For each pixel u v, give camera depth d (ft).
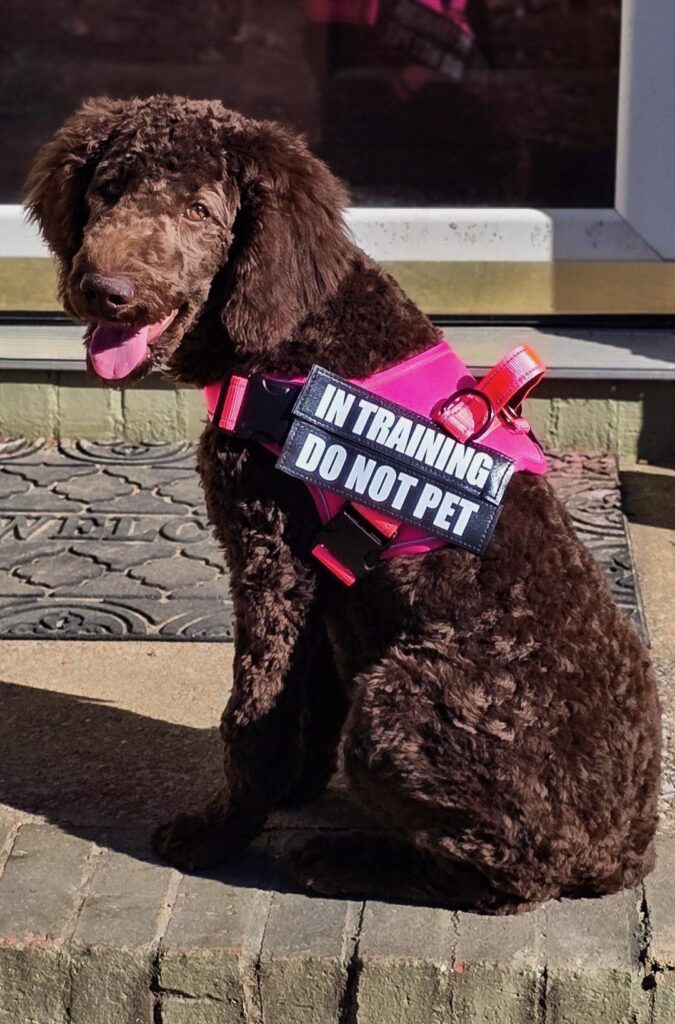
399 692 8.20
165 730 10.79
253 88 29.50
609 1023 8.15
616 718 8.27
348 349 8.80
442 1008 8.20
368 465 8.54
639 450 16.42
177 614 12.66
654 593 13.19
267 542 8.72
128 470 15.89
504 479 8.52
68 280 8.80
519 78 26.21
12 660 11.86
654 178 16.58
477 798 8.02
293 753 9.02
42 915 8.61
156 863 9.13
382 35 28.04
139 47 32.42
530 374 8.75
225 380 8.95
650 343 16.55
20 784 10.04
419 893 8.73
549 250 16.97
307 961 8.23
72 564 13.60
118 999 8.39
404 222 17.24
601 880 8.46
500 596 8.30
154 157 8.71
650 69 16.28
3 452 16.39
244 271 8.64
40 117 28.71
